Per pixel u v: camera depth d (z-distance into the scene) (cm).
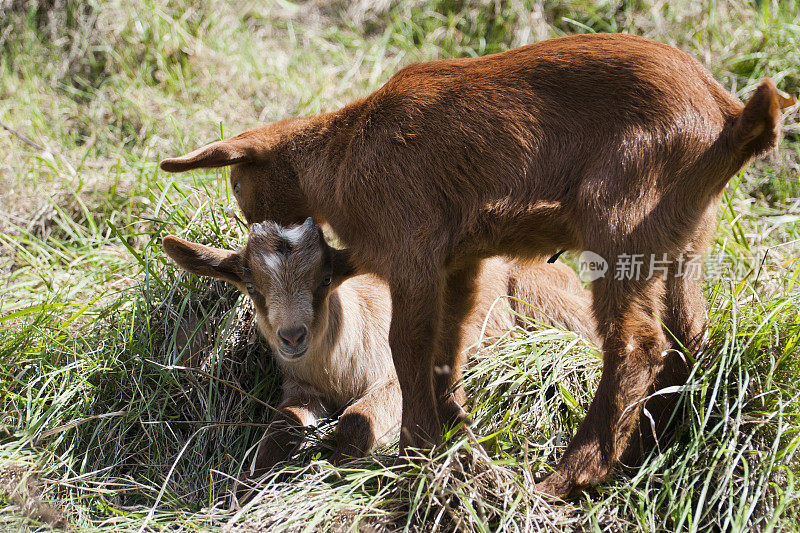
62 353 684
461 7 1123
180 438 646
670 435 584
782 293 654
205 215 780
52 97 1046
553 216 540
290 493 551
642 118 517
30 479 579
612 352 527
